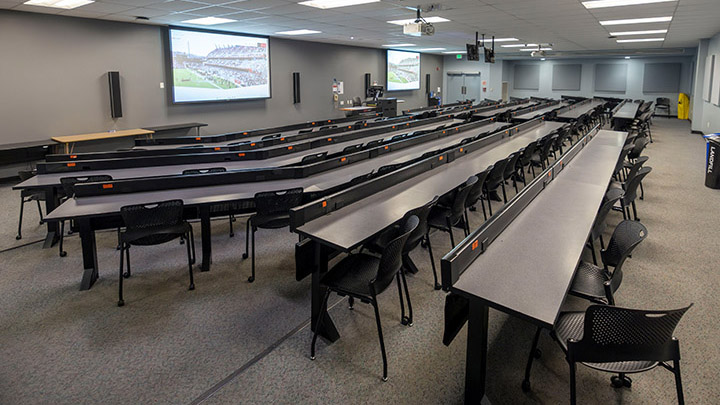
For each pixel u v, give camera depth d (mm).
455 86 19766
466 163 4648
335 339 2654
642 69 18203
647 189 6102
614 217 4891
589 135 6512
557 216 2898
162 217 3164
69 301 3152
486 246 2344
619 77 18703
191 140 6828
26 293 3270
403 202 3182
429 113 10336
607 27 9070
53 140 7359
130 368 2418
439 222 3480
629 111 11164
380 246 2893
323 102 13070
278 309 3033
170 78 9156
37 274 3598
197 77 9555
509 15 7488
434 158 4402
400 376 2338
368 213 2912
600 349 1711
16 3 6281
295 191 3463
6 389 2256
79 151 7879
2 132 7074
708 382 2248
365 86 14641
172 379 2328
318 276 2615
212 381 2311
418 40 12109
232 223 4805
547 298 1797
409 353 2531
